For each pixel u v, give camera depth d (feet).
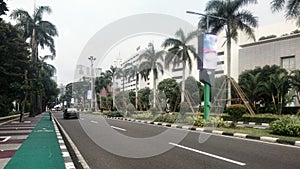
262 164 24.49
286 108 107.65
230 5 106.22
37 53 125.08
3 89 80.69
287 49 158.92
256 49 174.81
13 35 77.97
